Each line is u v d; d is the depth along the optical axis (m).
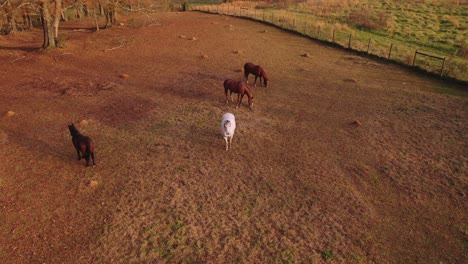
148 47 26.61
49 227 8.59
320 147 12.58
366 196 9.98
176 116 14.81
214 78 19.70
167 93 17.47
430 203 9.68
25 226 8.62
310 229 8.67
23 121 14.16
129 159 11.62
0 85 18.12
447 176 10.80
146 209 9.27
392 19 34.09
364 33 30.86
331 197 9.89
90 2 30.58
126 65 22.09
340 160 11.75
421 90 17.98
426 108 15.65
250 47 26.95
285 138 13.19
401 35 29.58
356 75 20.44
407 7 39.31
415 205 9.61
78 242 8.15
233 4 54.31
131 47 26.48
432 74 20.08
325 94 17.52
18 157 11.62
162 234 8.42
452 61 21.44
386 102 16.45
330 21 35.91
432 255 8.00
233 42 28.41
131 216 9.01
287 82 19.22
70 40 28.23
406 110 15.50
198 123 14.18
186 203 9.53
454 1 39.41
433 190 10.20
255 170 11.14
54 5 24.59
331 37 29.22
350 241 8.33
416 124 14.19
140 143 12.64
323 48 26.89
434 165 11.39
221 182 10.50
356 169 11.23
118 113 15.09
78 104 15.95
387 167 11.31
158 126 13.93
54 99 16.45
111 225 8.68
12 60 22.50
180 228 8.61
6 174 10.69
